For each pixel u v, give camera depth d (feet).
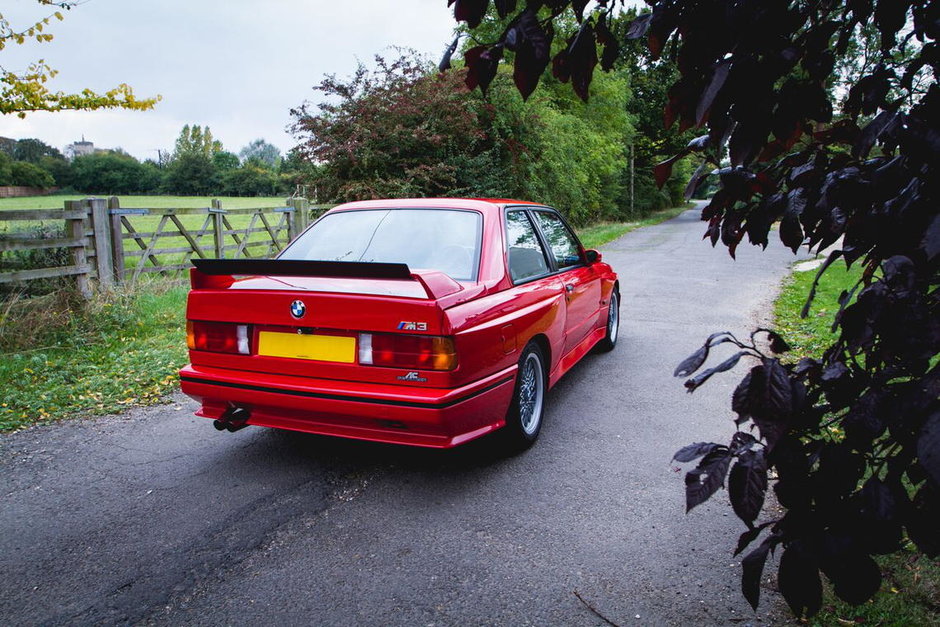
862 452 4.31
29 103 28.30
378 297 10.11
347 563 8.78
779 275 39.42
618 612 7.67
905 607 7.45
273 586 8.27
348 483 11.30
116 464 12.21
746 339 22.04
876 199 4.30
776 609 7.66
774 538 4.53
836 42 4.52
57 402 15.71
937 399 3.63
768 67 3.62
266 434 13.82
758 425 4.07
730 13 3.61
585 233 74.49
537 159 61.00
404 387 10.13
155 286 27.84
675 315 26.73
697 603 7.83
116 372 18.04
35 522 10.00
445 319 9.87
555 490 10.95
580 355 16.85
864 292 3.92
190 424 14.42
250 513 10.22
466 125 49.73
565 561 8.78
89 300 22.98
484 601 7.91
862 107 4.63
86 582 8.39
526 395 12.75
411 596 8.03
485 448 12.63
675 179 134.41
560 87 81.35
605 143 90.27
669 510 10.22
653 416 14.67
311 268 10.25
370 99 46.78
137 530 9.72
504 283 12.10
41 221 25.08
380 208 13.92
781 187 5.15
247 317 11.03
